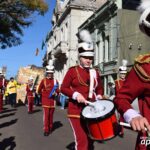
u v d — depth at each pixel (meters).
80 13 39.59
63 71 43.38
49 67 11.25
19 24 36.50
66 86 5.94
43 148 8.84
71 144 9.35
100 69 29.20
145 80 2.63
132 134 11.02
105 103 4.34
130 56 24.56
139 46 23.53
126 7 25.28
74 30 39.53
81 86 5.96
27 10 35.69
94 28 31.92
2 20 35.62
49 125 11.20
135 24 24.39
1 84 19.97
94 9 39.72
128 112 2.60
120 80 10.17
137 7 2.77
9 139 10.18
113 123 3.87
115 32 26.67
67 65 41.34
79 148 5.52
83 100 5.52
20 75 35.84
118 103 2.71
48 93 11.02
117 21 25.98
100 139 3.86
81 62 6.03
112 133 3.86
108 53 28.69
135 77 2.68
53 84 11.06
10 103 25.78
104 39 29.56
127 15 25.31
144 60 2.67
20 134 11.12
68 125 13.41
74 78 5.96
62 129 12.24
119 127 3.86
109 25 28.00
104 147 8.91
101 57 30.08
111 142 9.59
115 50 26.59
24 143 9.53
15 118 16.30
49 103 10.98
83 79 5.96
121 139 10.06
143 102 2.71
